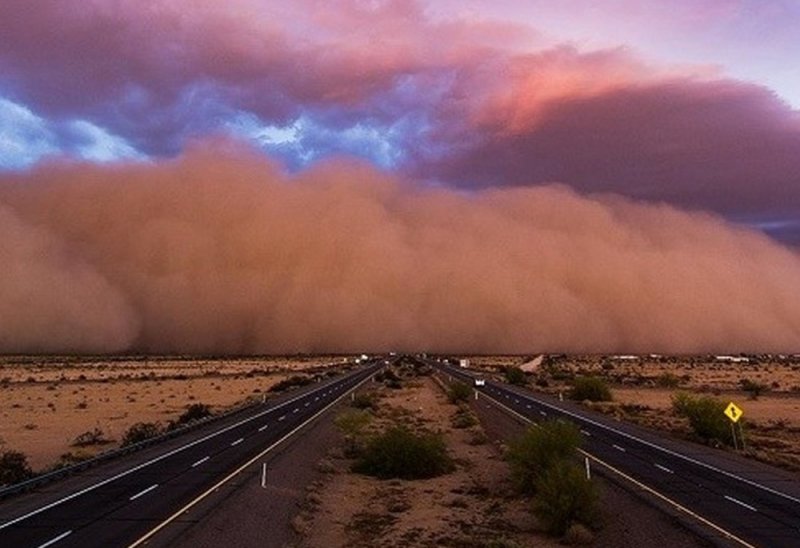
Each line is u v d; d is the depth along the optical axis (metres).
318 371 128.88
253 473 26.41
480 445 37.50
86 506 20.72
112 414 54.16
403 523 20.88
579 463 29.48
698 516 20.38
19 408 58.75
